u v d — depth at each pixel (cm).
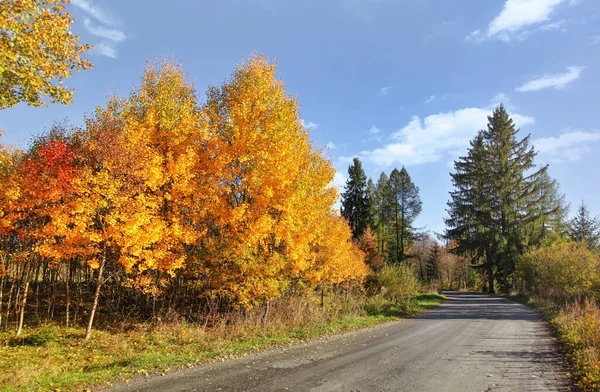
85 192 1159
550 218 4453
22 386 671
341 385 672
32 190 1150
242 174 1449
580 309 1655
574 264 2488
